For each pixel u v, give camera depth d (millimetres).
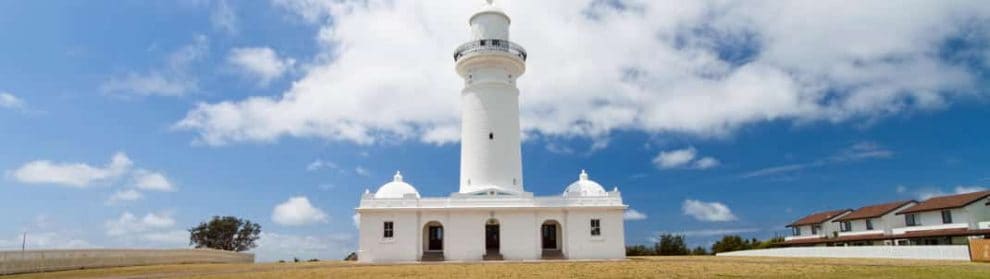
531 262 37812
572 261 38844
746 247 75562
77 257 34125
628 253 66688
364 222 42875
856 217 66188
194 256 46094
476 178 45656
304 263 41875
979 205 54875
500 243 42750
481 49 46781
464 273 27328
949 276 21875
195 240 80250
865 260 35781
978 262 31828
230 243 81750
